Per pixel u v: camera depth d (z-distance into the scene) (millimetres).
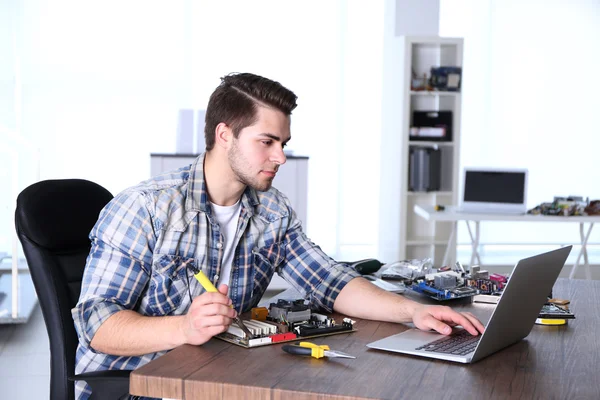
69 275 1960
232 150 1773
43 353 4125
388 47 7148
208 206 1865
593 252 7949
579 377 1441
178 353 1538
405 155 5930
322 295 1983
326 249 7699
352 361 1509
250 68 7332
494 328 1512
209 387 1365
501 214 5117
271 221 2016
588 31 7566
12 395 3465
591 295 2297
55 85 7016
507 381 1403
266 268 2031
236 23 7266
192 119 5918
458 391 1336
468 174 5238
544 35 7559
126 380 1655
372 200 7723
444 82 5918
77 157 7098
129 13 7082
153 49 7141
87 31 7027
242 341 1604
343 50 7398
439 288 2174
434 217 5098
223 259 1934
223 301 1584
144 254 1784
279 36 7348
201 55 7238
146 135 7184
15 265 4496
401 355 1563
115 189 7176
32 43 6941
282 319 1768
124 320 1654
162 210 1803
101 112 7109
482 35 7531
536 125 7637
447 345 1620
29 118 6992
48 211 1952
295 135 7492
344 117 7582
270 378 1386
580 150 7676
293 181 5699
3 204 6105
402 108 5902
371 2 7480
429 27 6938
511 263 7426
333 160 7570
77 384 1858
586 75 7609
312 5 7359
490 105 7602
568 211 5117
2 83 6832
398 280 2439
